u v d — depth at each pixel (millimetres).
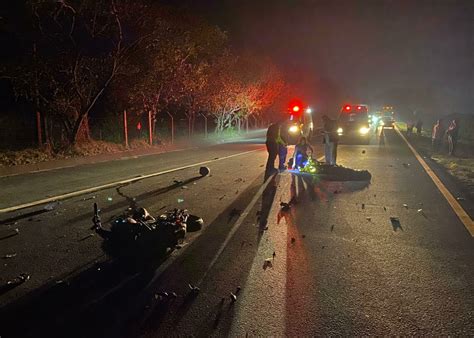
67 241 5773
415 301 4051
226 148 21828
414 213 7551
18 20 15359
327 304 3979
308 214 7406
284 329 3535
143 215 5879
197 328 3549
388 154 18594
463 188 10180
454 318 3727
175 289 4293
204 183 10453
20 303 3984
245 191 9422
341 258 5207
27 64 15305
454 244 5789
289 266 4930
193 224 6227
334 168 11953
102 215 7219
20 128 16688
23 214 7219
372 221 6965
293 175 11758
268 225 6664
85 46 17234
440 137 20719
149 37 17875
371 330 3521
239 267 4891
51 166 13484
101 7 16234
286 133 11734
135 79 19312
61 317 3730
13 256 5184
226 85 28141
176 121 27719
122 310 3859
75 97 17578
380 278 4594
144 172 12359
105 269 4809
